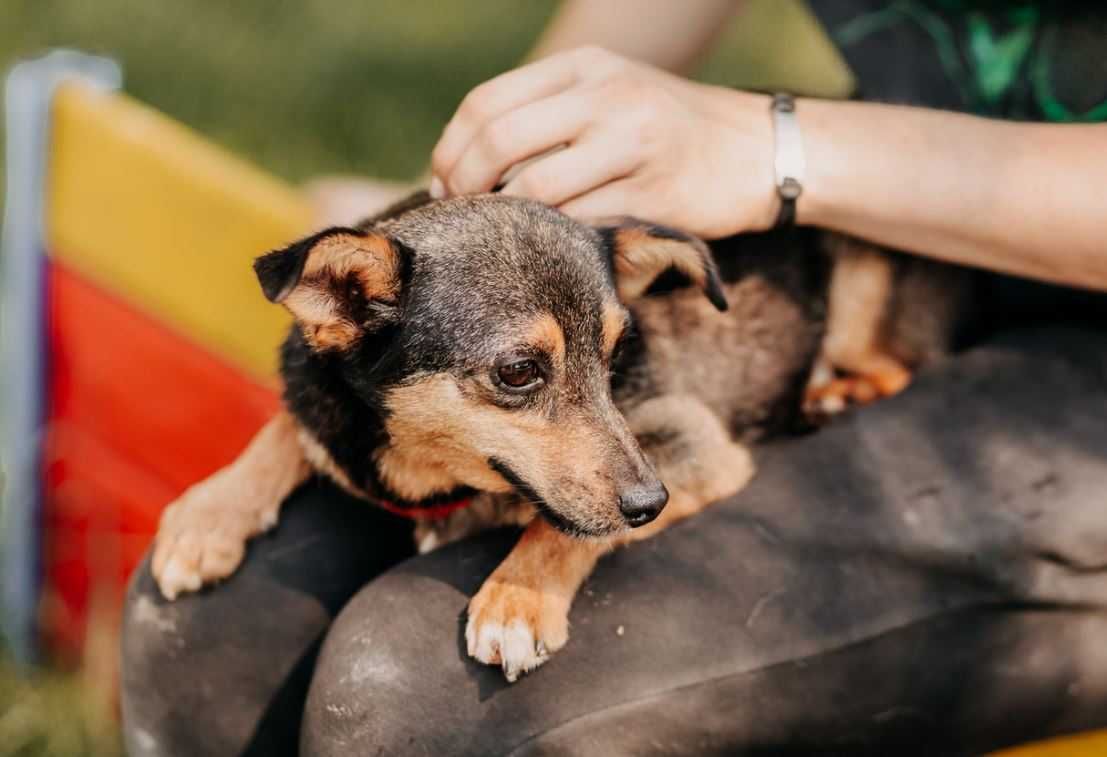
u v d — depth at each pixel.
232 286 3.22
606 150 2.24
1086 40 2.60
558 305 2.26
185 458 3.43
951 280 2.87
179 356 3.37
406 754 1.93
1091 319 2.63
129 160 3.33
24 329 3.58
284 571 2.26
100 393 3.56
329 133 5.71
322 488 2.43
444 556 2.18
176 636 2.19
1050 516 2.19
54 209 3.53
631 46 3.24
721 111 2.35
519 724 1.95
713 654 2.04
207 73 5.97
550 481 2.22
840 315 2.96
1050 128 2.35
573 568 2.12
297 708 2.22
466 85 6.21
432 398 2.28
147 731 2.23
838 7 2.91
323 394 2.35
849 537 2.16
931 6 2.81
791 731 2.11
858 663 2.12
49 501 3.65
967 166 2.30
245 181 3.20
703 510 2.24
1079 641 2.26
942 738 2.25
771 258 2.76
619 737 1.99
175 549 2.23
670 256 2.34
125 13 6.27
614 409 2.31
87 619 3.58
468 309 2.25
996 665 2.22
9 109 3.50
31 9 6.25
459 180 2.32
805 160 2.31
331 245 2.14
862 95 2.88
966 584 2.18
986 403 2.35
